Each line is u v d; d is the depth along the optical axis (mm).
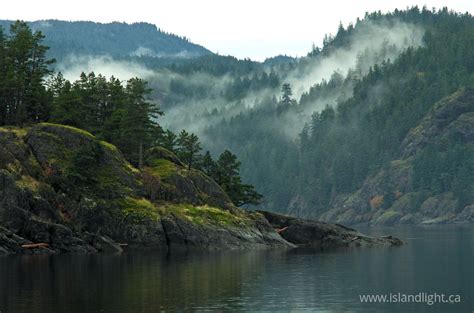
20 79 119938
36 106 124500
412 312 54406
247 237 118438
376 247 125250
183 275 73938
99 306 54594
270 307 55125
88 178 111438
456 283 70188
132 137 124375
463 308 56031
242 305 55719
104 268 80125
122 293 60906
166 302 56562
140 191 116938
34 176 107938
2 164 104875
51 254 98188
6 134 110938
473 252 109625
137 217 110938
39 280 69000
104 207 109562
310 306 56000
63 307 54125
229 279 71312
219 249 112750
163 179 121812
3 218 98375
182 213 116312
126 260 90250
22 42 124875
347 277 74250
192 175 126438
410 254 105062
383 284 69125
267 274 76000
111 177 114438
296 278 72875
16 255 95500
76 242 102312
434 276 75875
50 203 105750
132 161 125625
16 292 61156
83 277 71562
